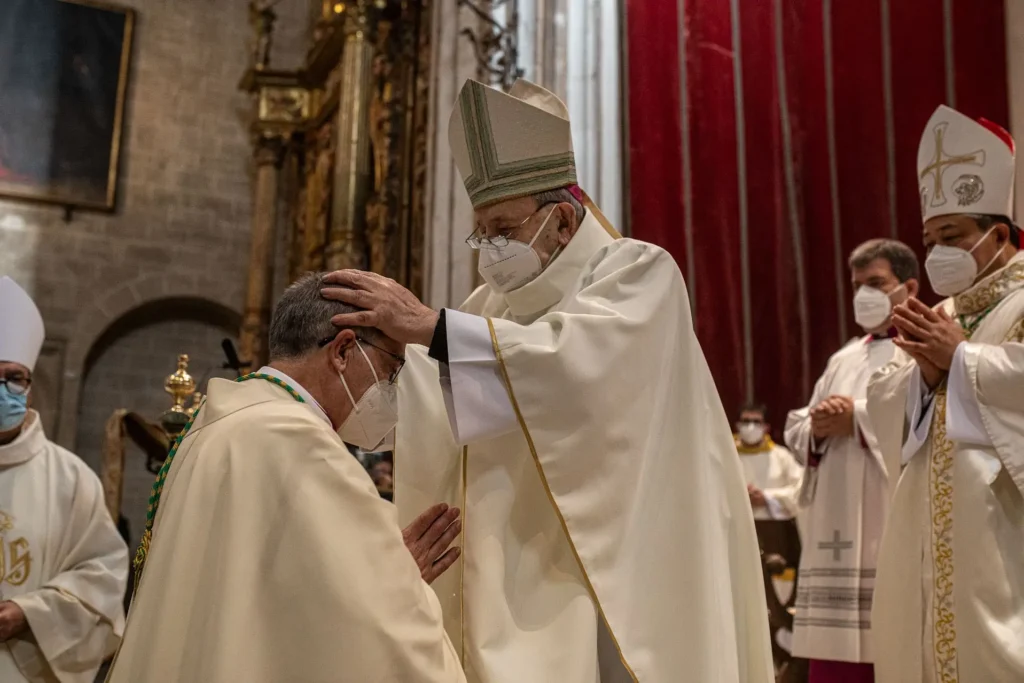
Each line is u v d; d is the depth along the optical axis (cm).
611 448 207
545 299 233
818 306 529
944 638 275
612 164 593
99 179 1086
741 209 564
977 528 267
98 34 1112
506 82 615
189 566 167
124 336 1103
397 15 916
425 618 171
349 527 171
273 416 180
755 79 575
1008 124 464
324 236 999
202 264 1121
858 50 532
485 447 224
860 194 517
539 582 211
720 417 233
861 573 338
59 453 363
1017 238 317
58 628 326
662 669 203
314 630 161
